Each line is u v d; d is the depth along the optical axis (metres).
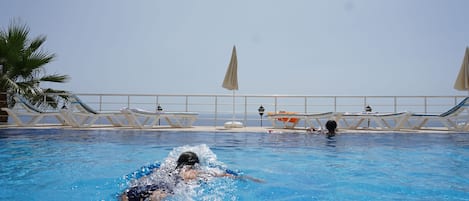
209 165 3.13
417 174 3.22
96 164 3.57
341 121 9.27
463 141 5.82
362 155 4.29
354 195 2.47
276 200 2.34
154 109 9.04
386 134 6.91
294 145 5.18
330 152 4.52
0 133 6.59
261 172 3.27
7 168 3.35
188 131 7.16
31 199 2.32
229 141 5.61
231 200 2.30
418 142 5.68
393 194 2.50
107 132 6.92
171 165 2.97
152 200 2.16
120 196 2.34
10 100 9.23
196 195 2.35
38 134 6.46
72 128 7.66
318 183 2.85
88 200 2.29
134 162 3.69
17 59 9.45
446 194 2.49
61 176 3.02
